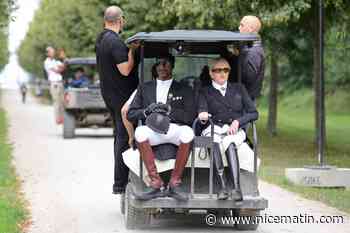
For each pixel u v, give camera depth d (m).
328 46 60.72
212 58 19.75
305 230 19.22
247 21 20.36
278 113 92.19
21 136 50.50
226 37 18.30
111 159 36.06
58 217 20.97
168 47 19.56
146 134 17.78
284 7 36.31
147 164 17.75
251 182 18.30
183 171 18.22
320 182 27.09
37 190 25.91
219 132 18.34
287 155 40.38
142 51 18.84
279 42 47.97
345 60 66.94
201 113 18.28
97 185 27.20
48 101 133.12
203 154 17.98
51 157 36.88
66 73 50.16
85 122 49.41
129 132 19.39
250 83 19.70
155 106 18.05
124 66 19.75
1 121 66.69
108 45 19.86
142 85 18.69
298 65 61.16
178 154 17.70
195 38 18.30
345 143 50.22
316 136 45.28
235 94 18.73
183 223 20.06
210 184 17.91
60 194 25.08
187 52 19.53
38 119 72.81
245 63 19.45
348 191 26.36
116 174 20.50
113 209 22.30
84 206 22.80
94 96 48.34
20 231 18.72
